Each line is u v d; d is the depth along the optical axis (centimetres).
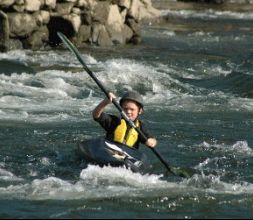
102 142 3488
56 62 6625
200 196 3019
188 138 4150
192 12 12769
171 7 13200
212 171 3506
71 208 2809
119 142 3475
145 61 6944
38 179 3234
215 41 9212
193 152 3847
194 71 6588
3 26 7025
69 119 4512
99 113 3488
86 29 7962
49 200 2897
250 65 6925
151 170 3450
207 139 4141
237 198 3016
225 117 4791
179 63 6944
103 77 5900
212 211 2847
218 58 7400
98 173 3259
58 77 5831
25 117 4512
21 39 7381
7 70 5859
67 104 5047
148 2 10706
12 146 3794
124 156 3416
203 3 14088
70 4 7869
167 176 3356
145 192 3041
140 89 5759
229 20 11912
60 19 7769
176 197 2989
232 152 3869
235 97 5550
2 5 7175
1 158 3572
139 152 3478
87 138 4028
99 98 5375
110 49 7819
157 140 4066
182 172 3353
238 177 3422
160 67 6638
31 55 6988
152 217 2750
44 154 3672
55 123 4372
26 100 5075
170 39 9162
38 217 2711
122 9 8450
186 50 8150
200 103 5266
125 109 3497
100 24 8100
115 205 2858
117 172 3288
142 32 9575
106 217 2725
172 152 3828
